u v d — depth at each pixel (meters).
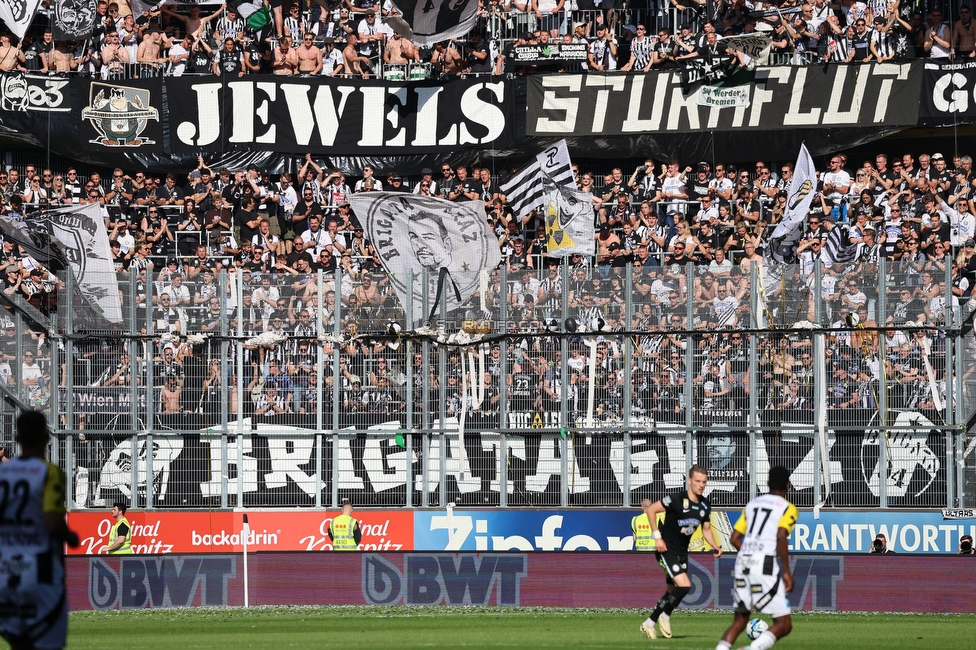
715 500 73.06
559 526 74.00
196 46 94.44
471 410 75.56
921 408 71.50
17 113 90.06
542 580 63.03
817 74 88.44
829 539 71.69
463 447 75.25
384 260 85.38
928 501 71.31
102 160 91.00
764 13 91.00
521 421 75.19
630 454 74.00
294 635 48.94
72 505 74.75
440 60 93.56
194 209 89.62
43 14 95.06
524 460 75.06
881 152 93.31
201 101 90.62
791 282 72.94
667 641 46.12
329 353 76.31
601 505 74.31
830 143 88.56
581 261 86.19
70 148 90.38
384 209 85.62
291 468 75.75
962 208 85.44
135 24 94.69
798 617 57.94
